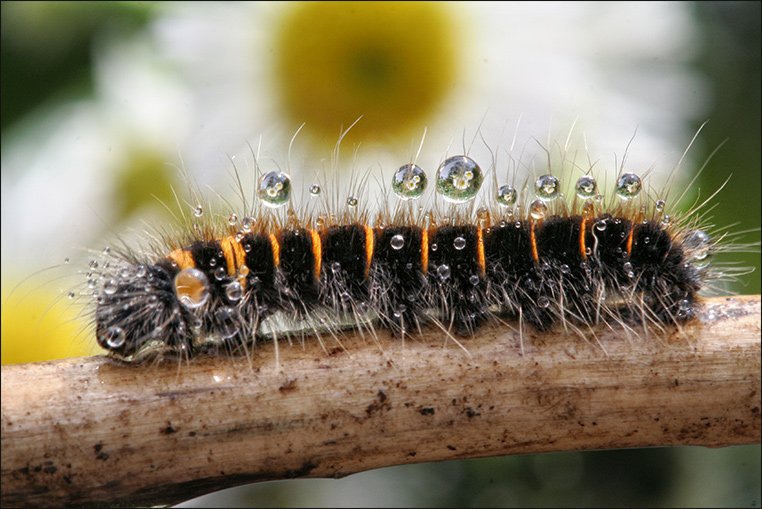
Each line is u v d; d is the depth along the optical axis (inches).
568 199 5.0
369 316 4.7
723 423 4.6
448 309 4.7
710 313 4.6
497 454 4.6
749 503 5.1
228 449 4.5
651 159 5.2
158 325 4.5
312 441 4.5
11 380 4.5
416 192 4.7
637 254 4.7
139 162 5.2
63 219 5.1
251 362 4.6
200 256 4.7
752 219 5.2
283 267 4.7
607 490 5.2
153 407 4.5
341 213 4.8
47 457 4.5
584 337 4.6
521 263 4.7
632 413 4.6
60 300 5.0
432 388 4.5
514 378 4.6
